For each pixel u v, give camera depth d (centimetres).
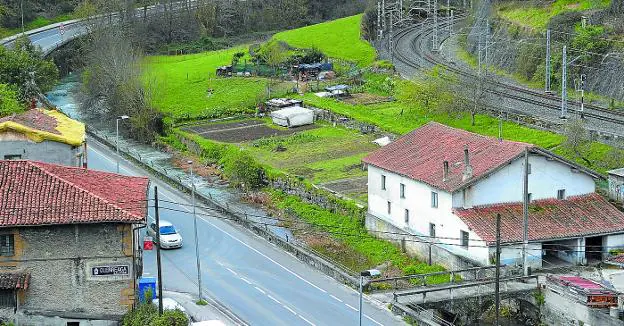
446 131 8456
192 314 6406
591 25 12531
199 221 8719
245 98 13988
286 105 13350
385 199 8306
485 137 8056
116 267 5959
